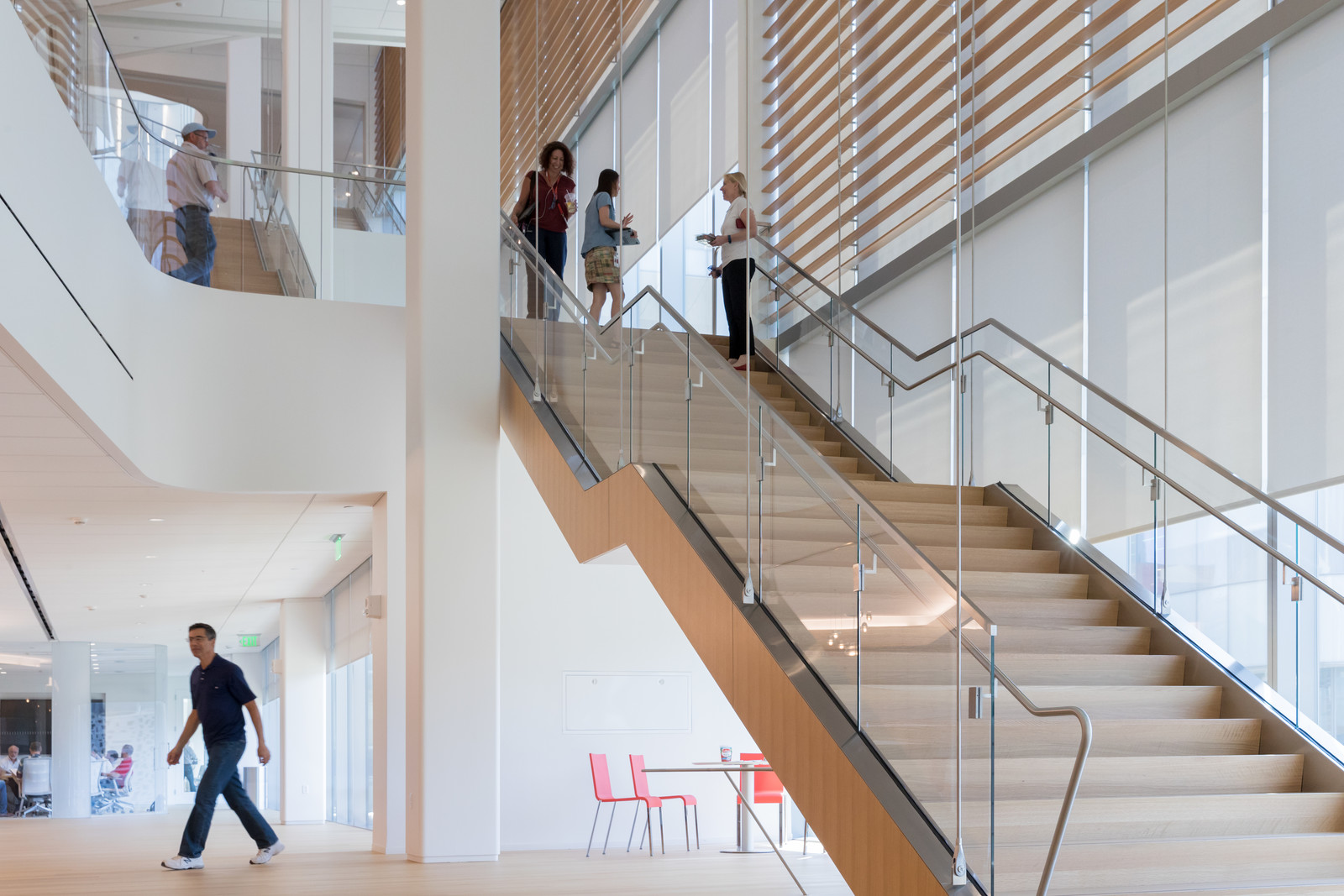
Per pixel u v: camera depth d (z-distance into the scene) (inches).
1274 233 267.0
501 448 437.4
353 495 406.9
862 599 203.9
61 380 270.8
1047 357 289.0
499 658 387.2
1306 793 207.9
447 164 372.8
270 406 394.3
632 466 295.3
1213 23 287.6
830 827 203.2
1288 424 260.8
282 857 377.4
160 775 813.9
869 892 189.6
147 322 353.1
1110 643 249.9
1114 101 315.0
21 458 331.6
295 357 399.5
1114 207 313.1
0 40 231.8
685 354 278.7
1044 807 188.5
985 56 338.3
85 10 302.5
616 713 433.4
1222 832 197.6
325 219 414.0
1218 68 279.4
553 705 427.5
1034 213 340.5
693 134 511.8
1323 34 257.8
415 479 362.6
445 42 377.4
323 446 398.0
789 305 388.8
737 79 471.5
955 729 175.8
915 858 176.7
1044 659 235.3
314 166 573.9
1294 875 190.4
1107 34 309.6
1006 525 299.7
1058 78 323.3
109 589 613.3
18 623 729.0
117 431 320.8
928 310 376.8
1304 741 218.4
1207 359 283.0
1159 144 299.9
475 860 346.6
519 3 655.1
